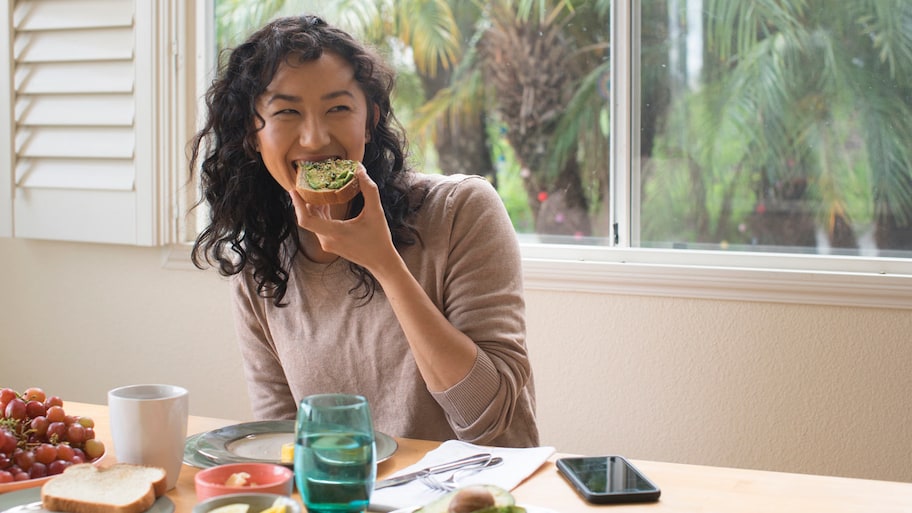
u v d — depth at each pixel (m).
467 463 1.27
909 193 2.29
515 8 2.74
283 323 1.73
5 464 1.22
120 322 2.81
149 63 2.67
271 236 1.70
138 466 1.18
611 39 2.52
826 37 2.34
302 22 1.60
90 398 2.86
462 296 1.59
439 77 2.84
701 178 2.45
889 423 2.20
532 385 1.69
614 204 2.54
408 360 1.62
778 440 2.28
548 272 2.43
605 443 2.42
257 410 1.79
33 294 2.89
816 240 2.37
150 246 2.72
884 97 2.30
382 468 1.30
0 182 2.82
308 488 1.03
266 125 1.56
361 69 1.58
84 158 2.76
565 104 2.66
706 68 2.44
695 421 2.34
